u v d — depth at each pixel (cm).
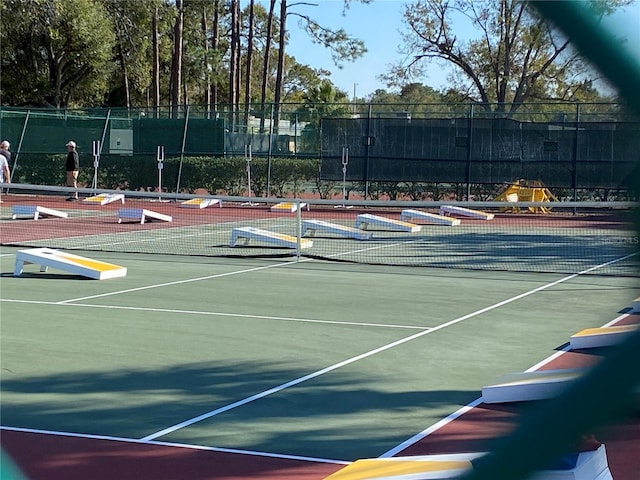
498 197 2975
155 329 966
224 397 693
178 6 4512
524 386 650
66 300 1155
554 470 391
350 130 3094
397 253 1802
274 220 2620
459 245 1972
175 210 2964
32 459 541
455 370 782
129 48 5347
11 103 5103
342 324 1005
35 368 785
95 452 556
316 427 612
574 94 656
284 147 3266
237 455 551
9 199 3272
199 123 3331
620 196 379
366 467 470
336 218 2770
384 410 654
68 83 5234
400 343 902
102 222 2439
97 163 3191
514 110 3303
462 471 397
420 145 3038
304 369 787
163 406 666
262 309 1101
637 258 418
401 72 4756
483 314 1080
